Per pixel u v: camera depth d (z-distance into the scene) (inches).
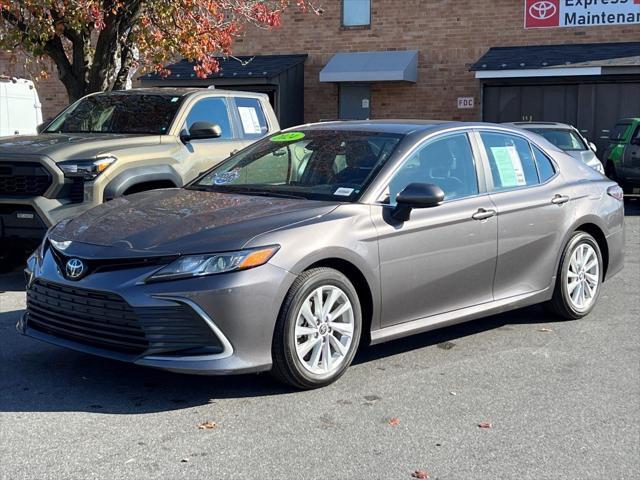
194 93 360.2
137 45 463.2
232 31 499.2
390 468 155.7
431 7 797.9
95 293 185.6
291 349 188.9
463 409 187.8
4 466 154.6
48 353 227.0
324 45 831.7
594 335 253.0
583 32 761.6
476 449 165.3
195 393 195.6
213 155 349.7
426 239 215.8
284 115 802.8
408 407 188.5
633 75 717.3
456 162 234.2
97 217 211.5
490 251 233.8
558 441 169.9
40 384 201.3
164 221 198.2
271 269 184.1
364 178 215.2
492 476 152.9
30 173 297.6
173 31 442.9
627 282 339.3
